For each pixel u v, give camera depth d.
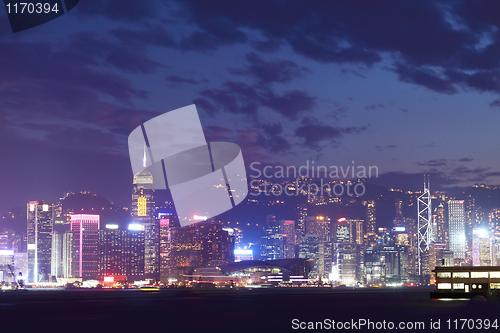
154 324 178.62
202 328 164.38
